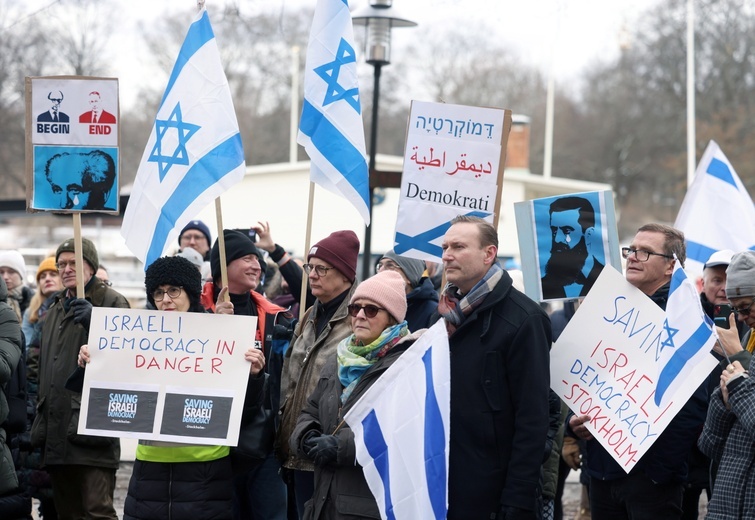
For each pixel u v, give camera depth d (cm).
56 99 641
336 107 679
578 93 5759
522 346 529
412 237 652
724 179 859
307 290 758
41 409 696
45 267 896
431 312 689
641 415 546
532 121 5412
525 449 519
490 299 534
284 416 604
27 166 642
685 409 560
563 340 574
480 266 538
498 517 528
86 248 701
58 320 705
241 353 589
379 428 489
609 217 623
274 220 2334
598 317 570
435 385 486
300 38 3325
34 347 801
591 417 559
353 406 493
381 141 4928
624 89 5369
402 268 688
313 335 625
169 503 580
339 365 536
